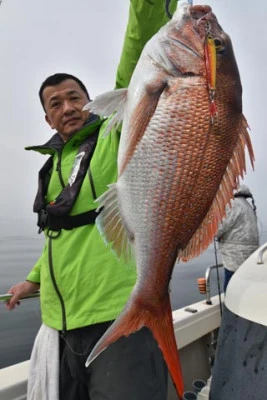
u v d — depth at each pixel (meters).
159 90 1.16
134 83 1.22
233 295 1.45
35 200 1.79
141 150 1.17
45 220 1.65
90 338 1.48
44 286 1.64
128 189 1.19
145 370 1.43
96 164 1.58
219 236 3.74
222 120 1.13
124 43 1.42
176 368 1.10
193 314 2.65
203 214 1.15
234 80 1.16
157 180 1.16
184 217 1.15
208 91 1.13
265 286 1.35
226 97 1.14
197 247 1.15
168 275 1.18
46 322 1.61
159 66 1.17
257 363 1.26
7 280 10.92
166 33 1.19
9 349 4.19
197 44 1.15
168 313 1.17
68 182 1.64
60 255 1.56
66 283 1.54
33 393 1.59
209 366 2.75
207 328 2.69
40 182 1.81
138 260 1.18
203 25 1.16
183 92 1.14
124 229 1.21
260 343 1.27
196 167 1.14
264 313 1.29
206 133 1.13
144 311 1.16
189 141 1.14
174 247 1.16
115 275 1.49
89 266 1.51
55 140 1.90
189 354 2.62
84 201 1.55
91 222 1.55
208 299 2.96
